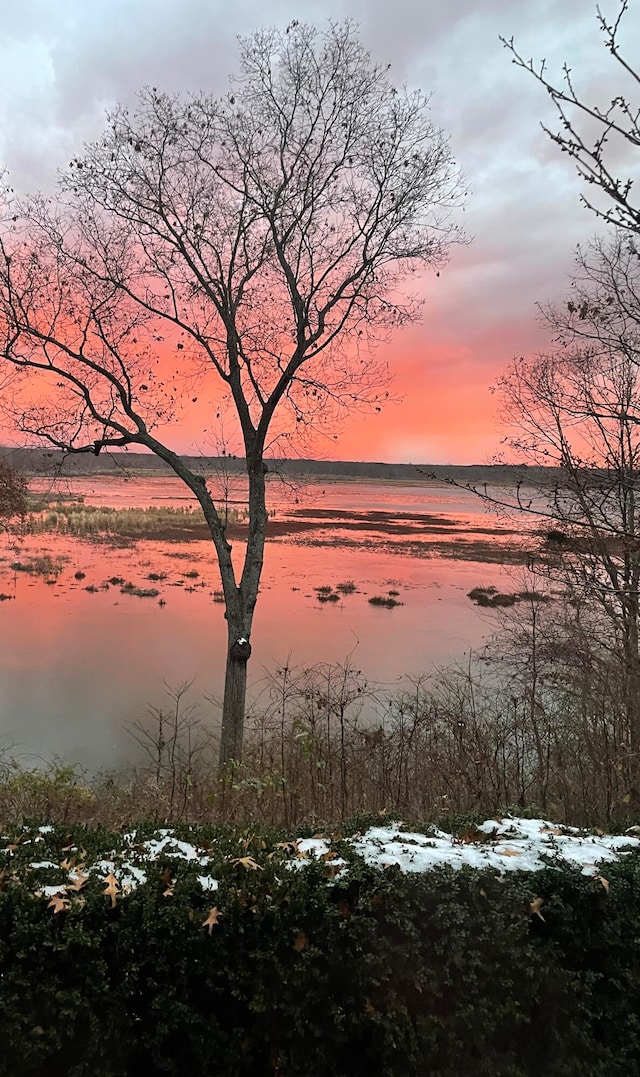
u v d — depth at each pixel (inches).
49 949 94.2
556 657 374.0
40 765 422.9
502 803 247.1
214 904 100.6
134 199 453.1
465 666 638.5
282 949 99.0
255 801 254.5
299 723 311.9
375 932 99.3
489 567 1568.7
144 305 478.3
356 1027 97.5
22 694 590.6
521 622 514.9
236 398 471.5
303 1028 97.5
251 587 450.3
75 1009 92.2
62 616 936.3
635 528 311.3
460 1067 96.7
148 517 2452.0
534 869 111.7
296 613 1012.5
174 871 108.3
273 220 447.8
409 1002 98.1
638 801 233.6
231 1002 99.1
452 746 283.6
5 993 92.2
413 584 1317.7
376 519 3090.6
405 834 133.4
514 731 295.4
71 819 266.5
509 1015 98.8
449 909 100.7
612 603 391.2
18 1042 90.8
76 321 475.2
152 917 98.0
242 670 431.2
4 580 1191.6
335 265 464.1
